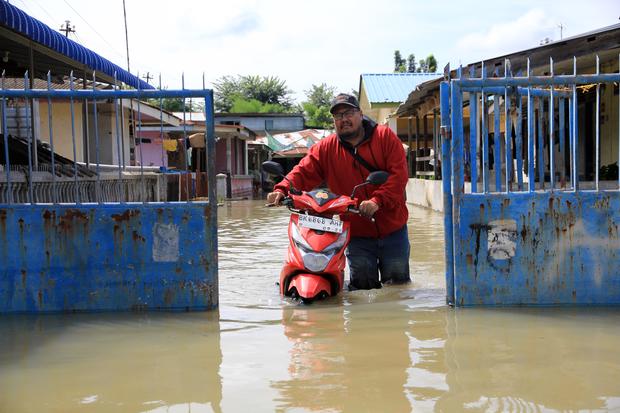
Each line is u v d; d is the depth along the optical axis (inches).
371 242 229.3
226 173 1151.0
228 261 304.2
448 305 192.2
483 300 189.2
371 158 222.7
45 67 524.1
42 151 342.0
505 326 164.6
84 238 187.9
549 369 127.0
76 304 188.5
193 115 1315.2
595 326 163.0
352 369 129.1
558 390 114.7
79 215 187.6
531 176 190.1
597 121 187.0
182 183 703.1
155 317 181.3
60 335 162.1
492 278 188.7
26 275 187.8
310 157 232.8
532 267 187.5
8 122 309.7
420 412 105.3
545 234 186.4
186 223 188.7
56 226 187.3
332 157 228.7
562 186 195.0
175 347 149.0
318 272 201.5
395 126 1038.4
